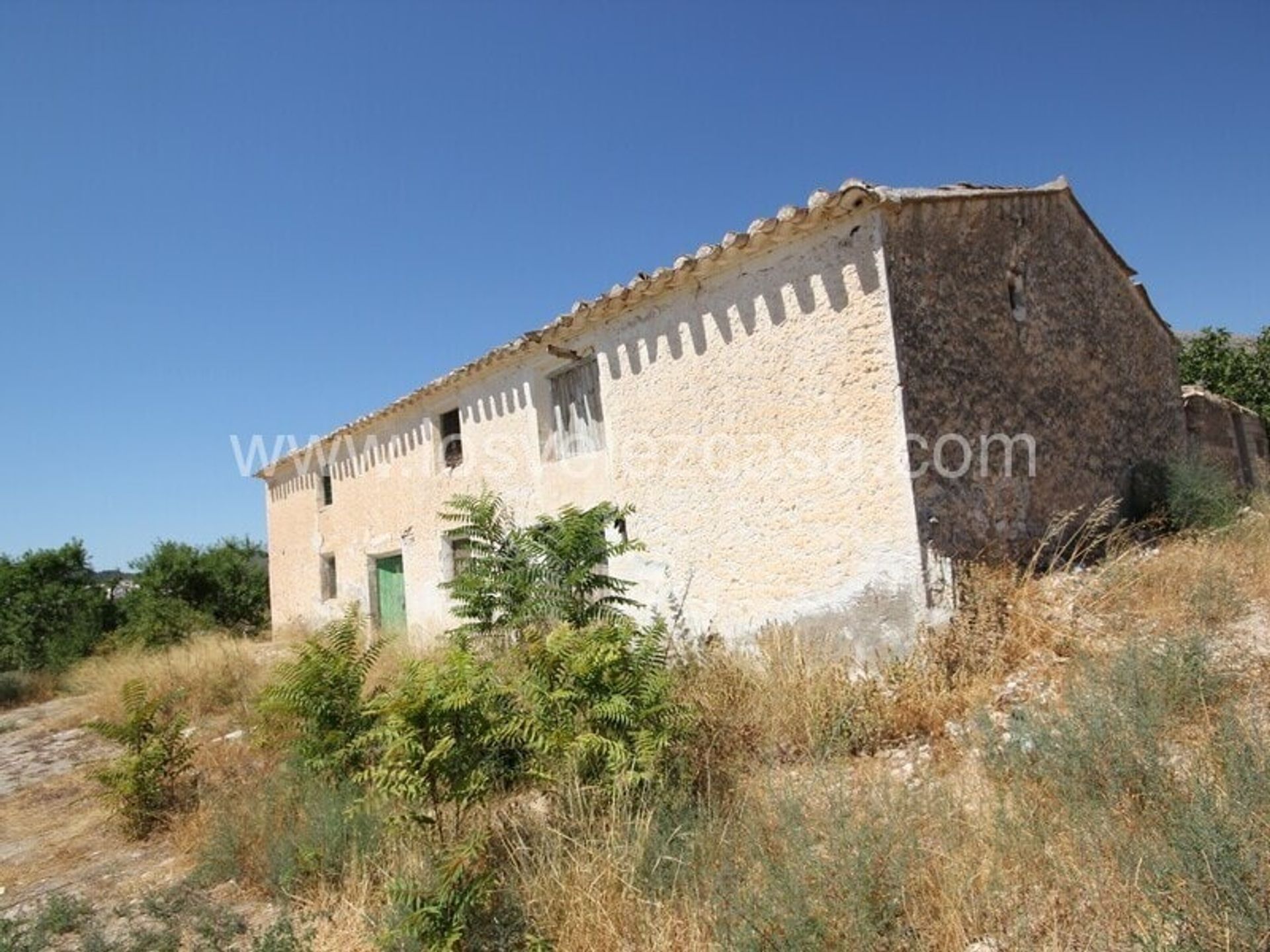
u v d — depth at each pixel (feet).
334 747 17.28
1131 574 18.66
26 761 29.01
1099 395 25.75
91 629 57.47
